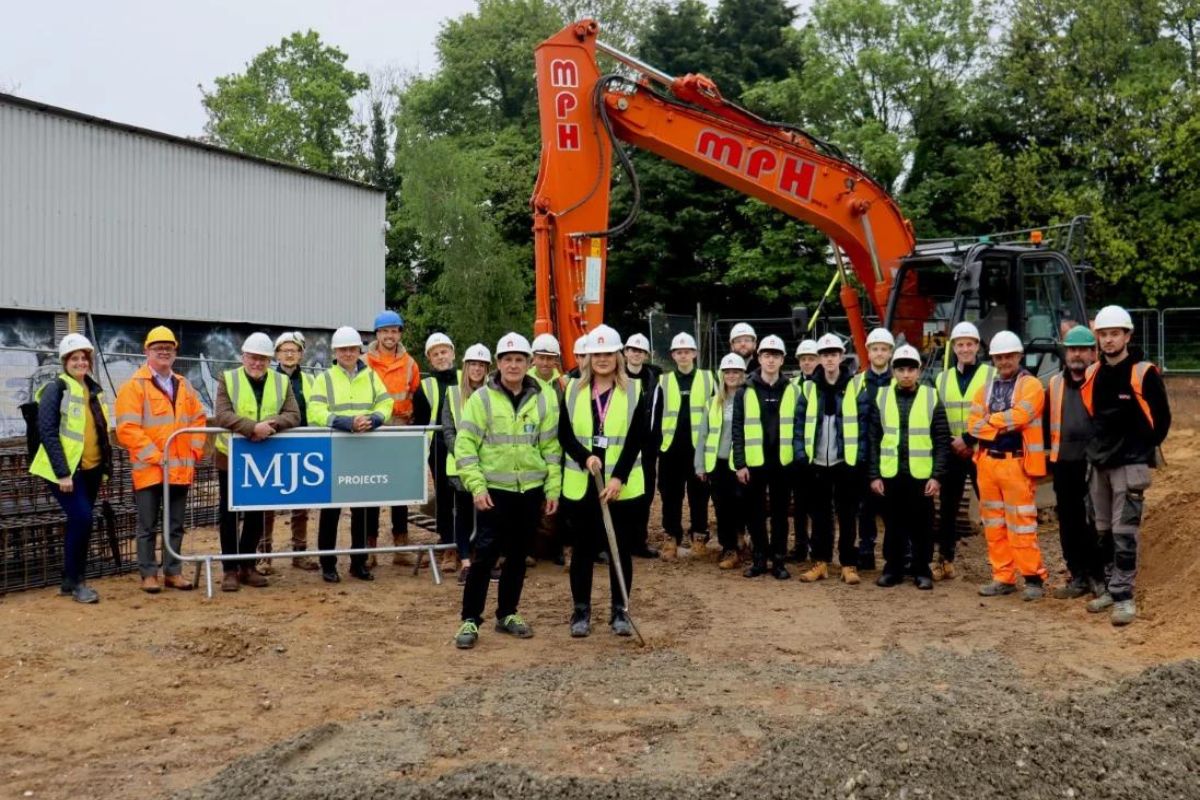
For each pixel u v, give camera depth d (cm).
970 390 889
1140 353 757
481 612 706
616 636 720
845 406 898
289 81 4759
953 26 2938
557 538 983
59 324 2119
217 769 478
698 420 1012
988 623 757
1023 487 834
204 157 2427
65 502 805
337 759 479
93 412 816
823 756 462
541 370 895
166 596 832
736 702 562
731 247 3089
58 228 2112
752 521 934
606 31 4528
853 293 1234
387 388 932
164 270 2334
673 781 445
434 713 544
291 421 866
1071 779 454
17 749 501
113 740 515
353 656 666
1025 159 2816
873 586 894
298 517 973
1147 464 745
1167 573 829
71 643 684
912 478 870
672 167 3195
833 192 1148
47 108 2073
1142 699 551
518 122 4366
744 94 2989
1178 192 2731
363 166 4634
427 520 1034
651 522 1255
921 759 455
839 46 2959
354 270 2847
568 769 467
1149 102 2634
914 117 3020
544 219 1030
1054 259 1160
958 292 1098
